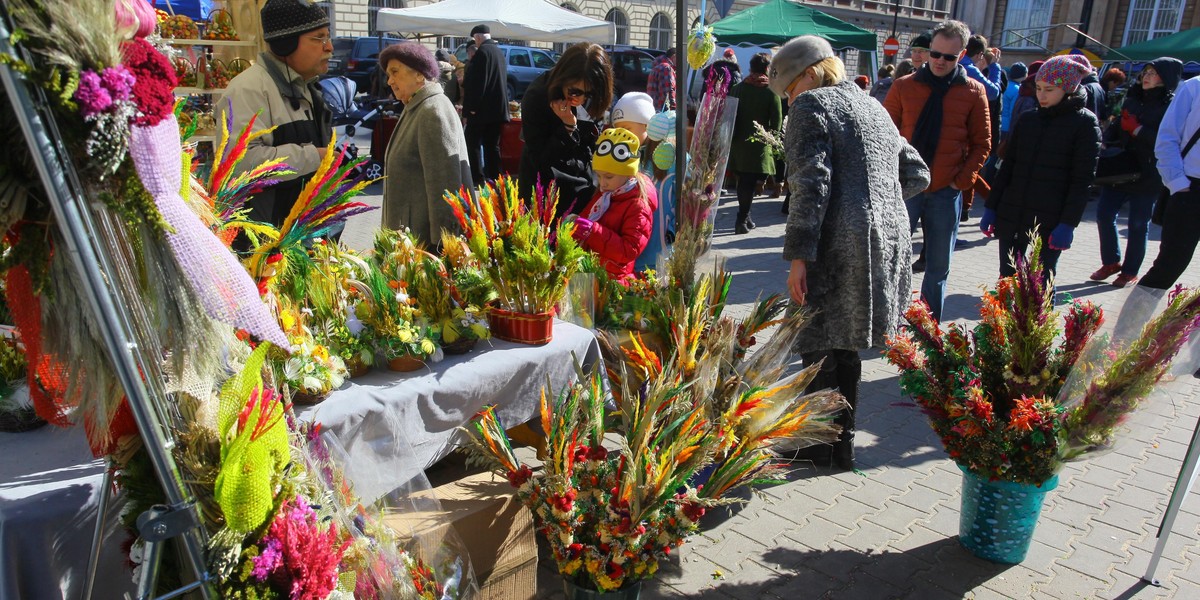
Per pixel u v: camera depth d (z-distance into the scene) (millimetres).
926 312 2703
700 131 2877
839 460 3379
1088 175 4762
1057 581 2646
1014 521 2633
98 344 1349
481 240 2578
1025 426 2393
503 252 2553
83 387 1402
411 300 2490
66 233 1172
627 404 2404
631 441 2260
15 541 1576
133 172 1248
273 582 1555
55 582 1651
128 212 1256
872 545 2842
